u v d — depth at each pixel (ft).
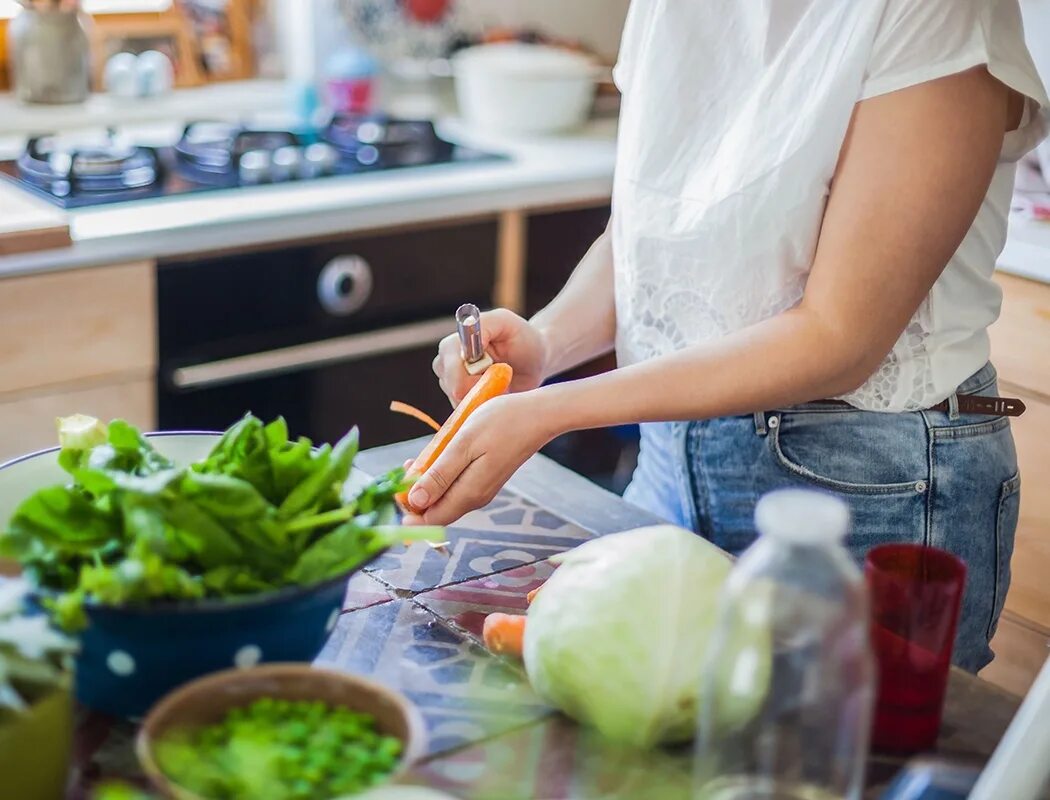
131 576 2.48
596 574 2.79
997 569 4.40
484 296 7.89
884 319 3.66
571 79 8.73
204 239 6.63
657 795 2.54
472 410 3.72
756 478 4.27
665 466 4.54
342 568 2.72
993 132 3.65
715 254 4.17
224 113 8.86
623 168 4.51
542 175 7.82
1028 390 5.83
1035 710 2.34
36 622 2.41
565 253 8.13
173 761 2.28
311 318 7.18
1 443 6.32
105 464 2.89
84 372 6.46
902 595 2.67
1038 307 5.71
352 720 2.46
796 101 3.92
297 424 7.35
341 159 7.85
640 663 2.64
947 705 2.89
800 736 2.39
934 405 4.20
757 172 4.00
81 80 8.32
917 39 3.62
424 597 3.34
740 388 3.61
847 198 3.69
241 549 2.68
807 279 4.07
